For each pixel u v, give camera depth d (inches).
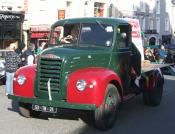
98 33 417.7
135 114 469.1
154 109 504.4
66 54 375.9
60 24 433.4
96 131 381.7
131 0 2017.7
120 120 434.0
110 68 411.2
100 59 400.2
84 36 419.5
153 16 2310.5
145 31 2213.3
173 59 1360.7
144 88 499.8
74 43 419.5
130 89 462.3
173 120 443.2
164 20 2444.6
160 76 522.6
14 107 486.9
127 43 443.2
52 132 374.3
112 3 1796.3
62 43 426.9
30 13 1358.3
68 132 375.6
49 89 378.3
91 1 1640.0
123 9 1925.4
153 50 1304.1
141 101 553.6
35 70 394.6
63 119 427.2
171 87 729.0
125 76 441.4
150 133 383.6
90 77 364.8
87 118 432.1
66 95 371.6
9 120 418.0
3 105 500.1
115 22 419.5
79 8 1578.5
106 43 413.4
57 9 1472.7
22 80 392.5
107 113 382.3
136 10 2094.0
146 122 429.1
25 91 391.2
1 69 691.4
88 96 362.0
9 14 1217.4
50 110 378.3
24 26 1320.1
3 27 1213.1
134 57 466.9
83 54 385.4
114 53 414.3
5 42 1222.3
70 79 370.3
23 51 645.3
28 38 1336.1
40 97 384.5
